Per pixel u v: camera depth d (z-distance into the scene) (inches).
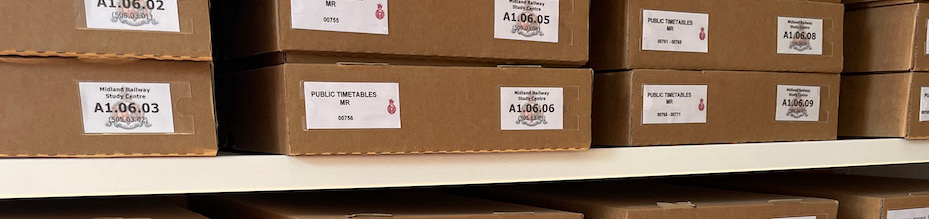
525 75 28.6
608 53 32.1
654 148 31.8
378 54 26.5
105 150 23.8
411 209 30.7
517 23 28.5
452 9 27.2
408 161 27.7
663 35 31.3
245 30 28.2
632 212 30.7
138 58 23.7
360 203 32.8
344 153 26.0
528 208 31.3
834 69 35.7
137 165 24.4
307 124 25.3
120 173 24.2
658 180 46.1
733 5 32.7
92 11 22.7
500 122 28.3
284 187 26.1
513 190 39.1
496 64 28.8
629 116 31.0
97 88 23.5
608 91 32.5
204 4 24.2
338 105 25.7
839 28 35.6
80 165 23.7
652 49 31.2
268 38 25.6
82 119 23.4
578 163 30.8
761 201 33.8
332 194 36.7
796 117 35.0
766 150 34.2
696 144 32.7
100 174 24.0
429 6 26.9
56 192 23.5
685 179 46.9
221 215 35.6
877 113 38.2
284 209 30.5
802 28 34.5
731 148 33.4
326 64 25.5
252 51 27.4
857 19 38.8
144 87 24.0
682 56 31.8
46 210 30.1
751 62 33.4
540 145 29.2
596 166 31.1
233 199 34.7
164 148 24.5
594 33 33.1
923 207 36.4
